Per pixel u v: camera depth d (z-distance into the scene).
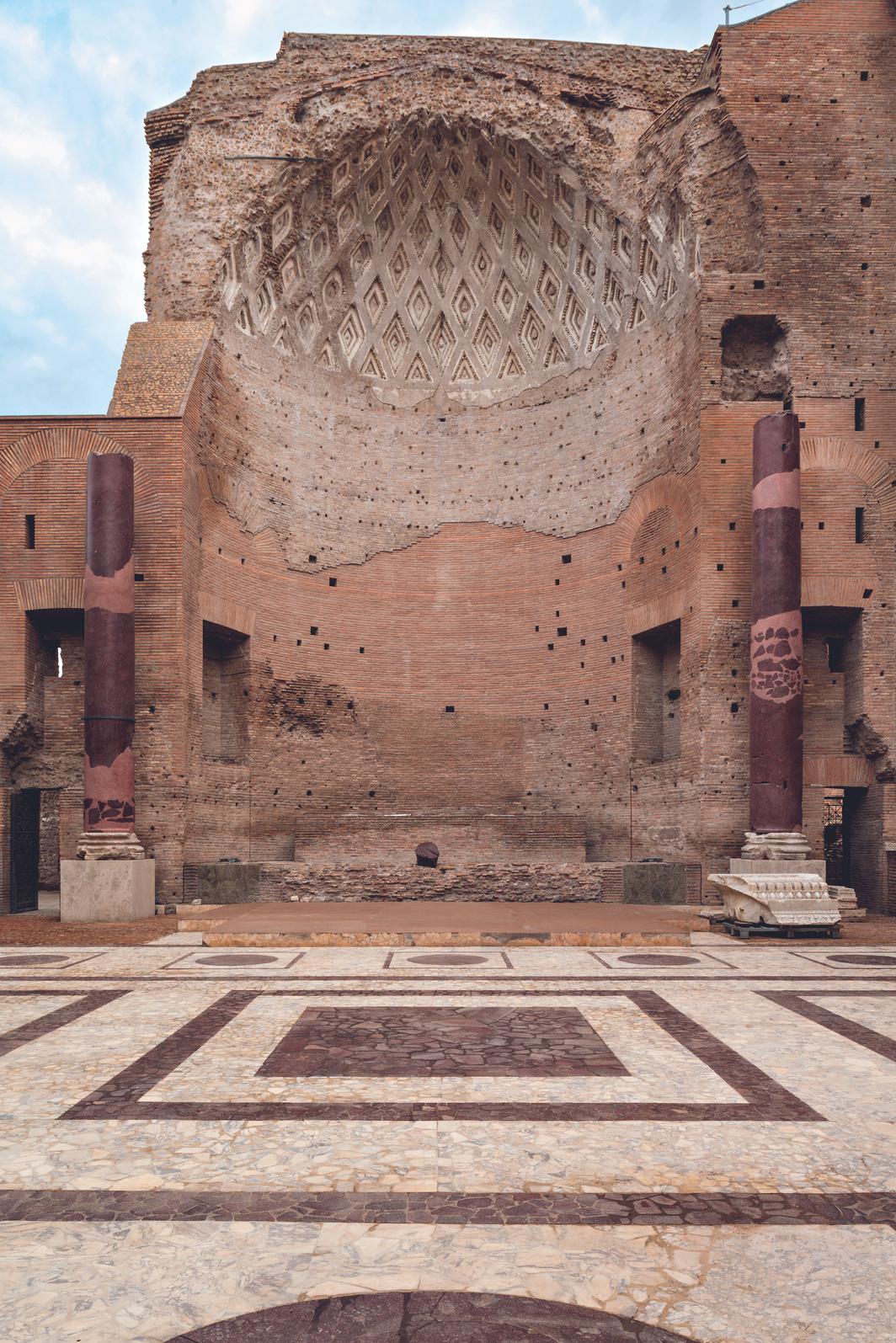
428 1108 5.74
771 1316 3.34
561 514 26.44
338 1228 4.06
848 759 20.53
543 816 23.58
